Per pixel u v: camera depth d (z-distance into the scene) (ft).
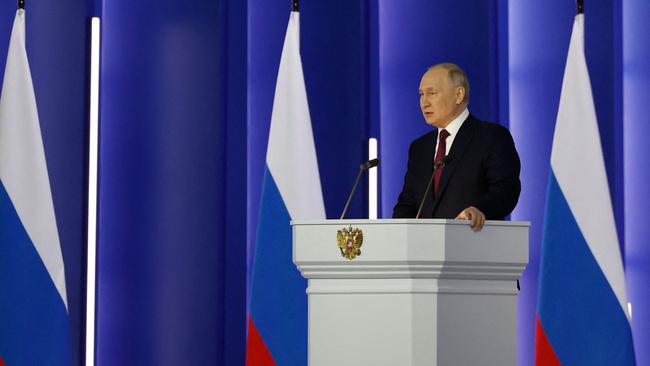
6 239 38.06
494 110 42.50
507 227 23.67
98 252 42.04
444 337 22.89
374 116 43.06
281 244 38.91
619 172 40.78
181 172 42.88
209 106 42.91
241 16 43.11
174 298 42.57
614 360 36.35
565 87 37.63
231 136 42.75
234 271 42.37
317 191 39.14
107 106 42.98
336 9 43.73
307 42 43.65
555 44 42.68
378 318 22.91
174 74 43.11
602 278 36.60
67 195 41.65
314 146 39.42
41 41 41.96
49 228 38.40
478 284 23.57
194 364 42.45
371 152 41.24
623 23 42.04
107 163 42.86
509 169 28.76
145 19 43.27
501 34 42.93
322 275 23.36
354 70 43.47
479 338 23.30
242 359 42.24
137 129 42.98
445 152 29.84
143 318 42.47
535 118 42.65
